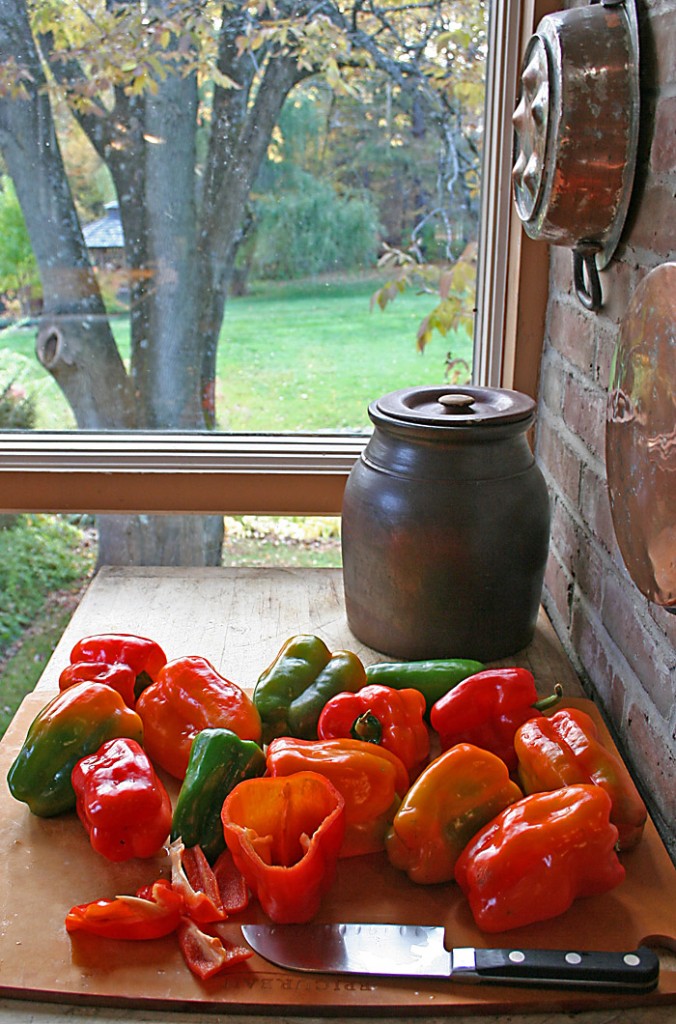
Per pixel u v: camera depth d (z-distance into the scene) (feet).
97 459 4.63
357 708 3.02
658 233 2.70
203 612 4.11
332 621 4.02
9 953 2.36
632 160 2.84
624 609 3.18
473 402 3.51
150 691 3.11
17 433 4.86
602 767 2.72
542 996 2.25
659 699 2.85
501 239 4.27
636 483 2.74
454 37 4.34
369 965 2.31
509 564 3.47
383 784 2.69
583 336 3.61
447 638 3.56
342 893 2.56
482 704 3.05
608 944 2.38
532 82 3.10
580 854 2.42
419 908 2.51
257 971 2.31
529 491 3.49
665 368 2.49
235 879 2.58
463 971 2.27
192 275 4.82
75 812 2.86
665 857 2.66
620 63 2.79
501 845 2.42
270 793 2.57
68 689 2.96
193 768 2.70
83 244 4.78
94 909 2.37
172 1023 2.23
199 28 4.45
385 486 3.47
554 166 2.92
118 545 5.50
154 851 2.64
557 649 3.77
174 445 4.71
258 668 3.65
